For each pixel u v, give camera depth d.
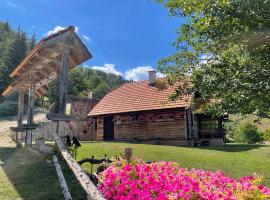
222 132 21.16
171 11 7.11
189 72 7.15
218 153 13.33
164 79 8.38
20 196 6.33
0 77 51.31
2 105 42.66
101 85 83.31
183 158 12.14
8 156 10.62
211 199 4.55
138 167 5.81
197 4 6.49
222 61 6.18
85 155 12.34
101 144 16.56
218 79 6.14
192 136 18.91
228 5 5.72
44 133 15.75
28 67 13.27
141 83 25.72
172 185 5.09
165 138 19.89
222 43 6.19
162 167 6.27
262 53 5.63
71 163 5.93
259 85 5.55
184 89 7.45
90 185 4.27
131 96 24.28
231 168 10.67
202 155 12.70
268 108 5.80
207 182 5.60
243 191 4.95
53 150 9.59
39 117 36.81
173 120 19.66
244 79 5.70
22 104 16.84
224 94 6.09
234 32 5.94
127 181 5.22
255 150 14.83
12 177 7.73
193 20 6.80
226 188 5.21
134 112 21.91
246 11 5.52
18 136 15.69
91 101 28.61
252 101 5.78
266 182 9.12
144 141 21.08
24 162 9.34
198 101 7.37
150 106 20.86
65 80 9.97
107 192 5.13
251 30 5.67
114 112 23.36
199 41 6.87
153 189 4.98
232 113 6.24
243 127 29.05
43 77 15.04
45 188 6.85
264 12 5.49
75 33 10.16
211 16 6.04
